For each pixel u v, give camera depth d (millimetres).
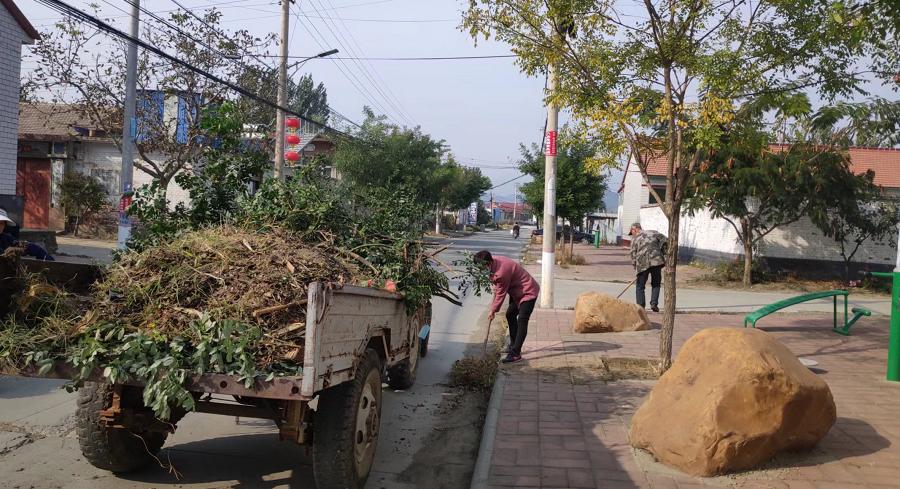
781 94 7168
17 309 4363
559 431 5574
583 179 26828
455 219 70625
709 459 4527
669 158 7035
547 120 13461
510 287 8336
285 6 18031
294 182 6043
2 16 13891
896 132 15750
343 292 3988
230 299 4270
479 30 7430
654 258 12766
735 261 20672
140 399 4484
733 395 4590
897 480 4473
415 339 7379
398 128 33406
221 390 3754
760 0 6793
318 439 4199
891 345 7164
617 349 9047
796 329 10953
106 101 18344
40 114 26031
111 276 4781
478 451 5488
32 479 4695
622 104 7023
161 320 4215
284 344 3973
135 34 14844
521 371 7770
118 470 4793
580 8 6961
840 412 5965
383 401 7094
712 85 6887
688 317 12547
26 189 25688
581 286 18422
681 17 6855
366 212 6703
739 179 17266
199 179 5949
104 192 24609
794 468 4680
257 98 15477
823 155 17312
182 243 4875
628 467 4758
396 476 5090
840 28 6699
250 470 5090
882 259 20078
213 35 17875
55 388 6863
